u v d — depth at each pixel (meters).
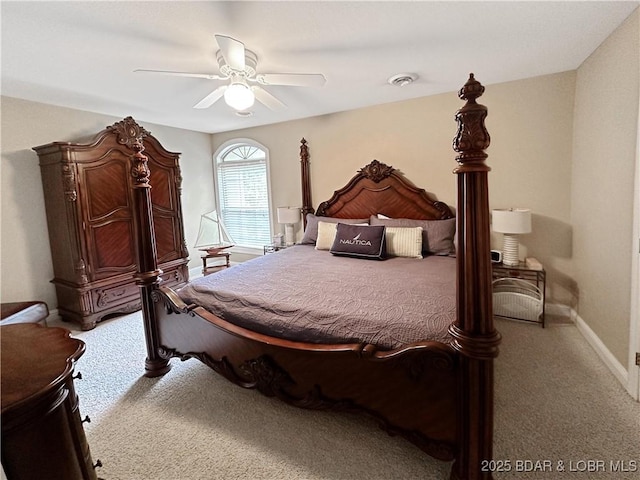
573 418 1.79
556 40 2.25
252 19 1.86
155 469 1.57
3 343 1.21
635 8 1.86
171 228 4.18
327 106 3.80
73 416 1.12
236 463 1.60
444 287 2.10
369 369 1.55
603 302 2.37
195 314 2.07
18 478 0.92
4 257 3.12
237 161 5.14
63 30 1.91
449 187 3.51
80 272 3.21
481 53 2.43
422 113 3.55
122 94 3.11
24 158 3.22
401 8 1.80
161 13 1.76
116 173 3.50
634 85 1.90
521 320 3.08
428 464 1.55
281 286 2.25
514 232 2.87
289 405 1.93
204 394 2.16
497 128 3.18
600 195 2.39
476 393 1.28
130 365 2.53
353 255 3.18
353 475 1.51
